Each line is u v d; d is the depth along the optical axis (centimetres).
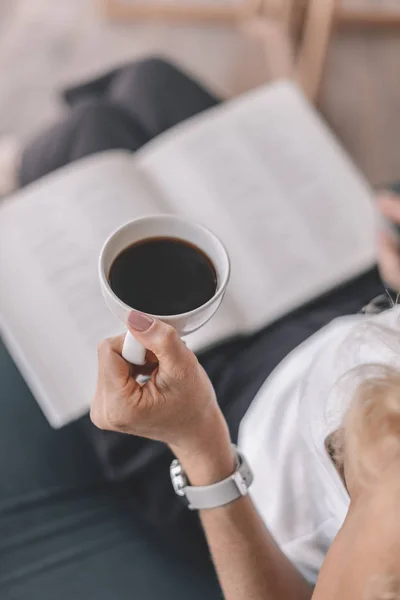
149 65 110
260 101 103
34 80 159
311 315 92
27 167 102
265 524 66
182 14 167
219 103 111
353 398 47
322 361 62
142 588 80
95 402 53
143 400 49
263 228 94
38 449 89
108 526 85
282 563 64
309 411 60
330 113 164
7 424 90
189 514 86
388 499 40
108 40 166
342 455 54
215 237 50
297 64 158
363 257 95
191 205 95
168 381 48
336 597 40
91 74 162
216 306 47
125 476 86
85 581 80
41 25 166
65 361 83
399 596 37
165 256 50
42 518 84
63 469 89
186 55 167
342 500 57
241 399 86
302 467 64
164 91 108
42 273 87
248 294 91
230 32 169
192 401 51
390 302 69
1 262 87
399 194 87
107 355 48
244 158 98
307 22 151
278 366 80
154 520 86
